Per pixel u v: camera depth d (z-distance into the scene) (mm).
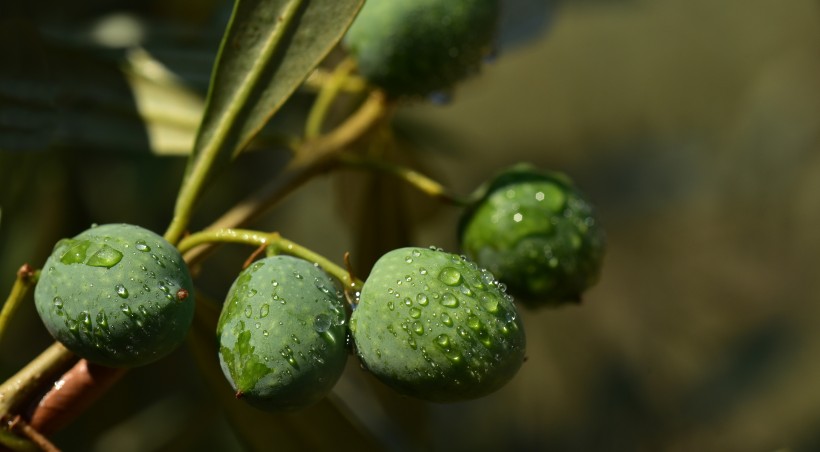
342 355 273
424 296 270
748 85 713
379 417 339
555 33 717
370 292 272
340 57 397
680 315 652
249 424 312
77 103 348
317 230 531
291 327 269
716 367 631
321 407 316
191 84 354
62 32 360
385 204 356
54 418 275
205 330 306
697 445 595
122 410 387
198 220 413
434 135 423
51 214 388
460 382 270
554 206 313
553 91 716
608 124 715
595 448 575
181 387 395
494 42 329
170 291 269
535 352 587
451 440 567
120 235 271
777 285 660
